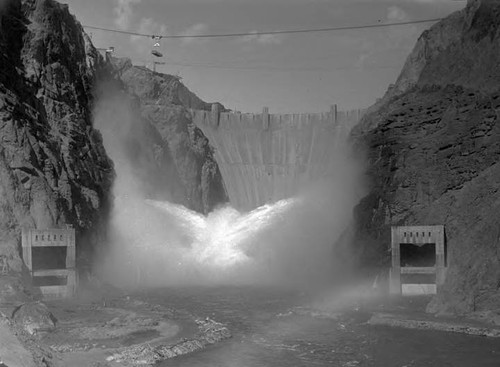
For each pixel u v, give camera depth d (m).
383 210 71.00
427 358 40.16
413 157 72.88
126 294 66.00
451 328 47.03
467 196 60.53
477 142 69.44
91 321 47.94
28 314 44.28
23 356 33.62
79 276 61.31
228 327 49.59
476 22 82.69
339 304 58.22
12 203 59.31
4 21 72.12
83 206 69.81
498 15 80.38
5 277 51.53
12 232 57.38
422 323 48.25
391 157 76.06
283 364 39.00
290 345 43.72
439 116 75.25
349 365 38.91
